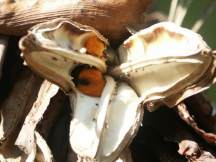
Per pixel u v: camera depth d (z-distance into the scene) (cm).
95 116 31
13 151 33
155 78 31
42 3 33
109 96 31
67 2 33
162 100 31
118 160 31
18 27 33
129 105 31
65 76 31
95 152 30
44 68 30
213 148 32
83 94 31
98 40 31
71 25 30
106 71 32
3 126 33
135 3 33
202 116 33
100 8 32
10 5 33
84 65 31
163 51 31
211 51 30
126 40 32
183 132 32
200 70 30
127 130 31
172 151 33
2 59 33
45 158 31
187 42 30
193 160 31
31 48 29
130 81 32
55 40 30
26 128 32
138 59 32
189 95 31
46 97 32
